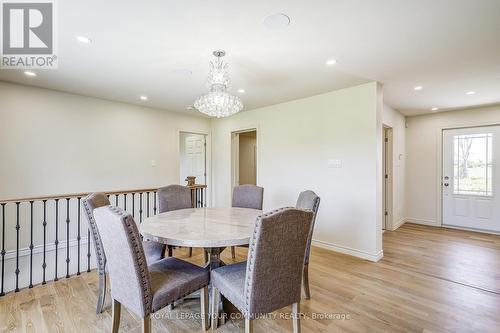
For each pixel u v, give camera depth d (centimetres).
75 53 243
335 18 185
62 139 372
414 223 528
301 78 309
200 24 194
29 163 343
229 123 538
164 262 199
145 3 168
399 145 503
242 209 292
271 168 447
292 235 152
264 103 433
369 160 326
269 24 193
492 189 450
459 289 247
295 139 410
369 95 326
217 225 212
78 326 190
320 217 376
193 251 357
